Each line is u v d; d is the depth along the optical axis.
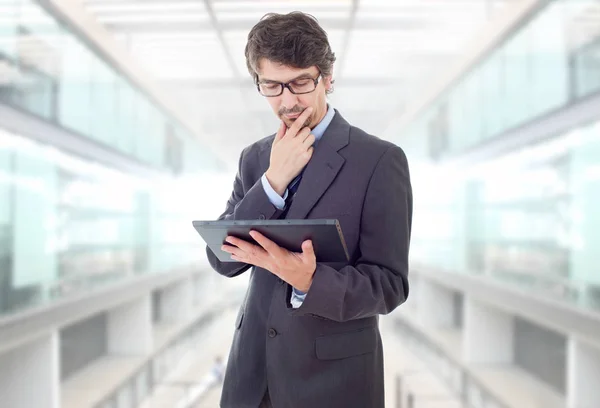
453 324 15.55
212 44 9.57
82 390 9.61
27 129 6.02
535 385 9.80
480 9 8.20
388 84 12.71
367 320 1.60
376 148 1.57
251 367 1.58
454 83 10.98
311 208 1.53
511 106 8.13
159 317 17.50
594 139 5.65
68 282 7.27
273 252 1.32
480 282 9.55
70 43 7.12
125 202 10.45
